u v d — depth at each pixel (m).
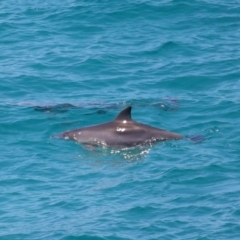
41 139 80.50
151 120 85.31
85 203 66.25
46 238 60.50
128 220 62.97
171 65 103.00
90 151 77.56
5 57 106.12
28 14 122.69
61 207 65.69
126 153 76.88
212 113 86.81
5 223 63.28
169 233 60.81
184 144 78.44
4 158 75.81
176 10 121.94
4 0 130.75
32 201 67.00
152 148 77.69
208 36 113.75
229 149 77.06
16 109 87.81
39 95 93.31
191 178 70.56
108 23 117.94
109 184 70.00
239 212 63.66
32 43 111.31
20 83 96.31
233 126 83.00
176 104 90.00
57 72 100.31
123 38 112.62
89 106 89.50
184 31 115.56
